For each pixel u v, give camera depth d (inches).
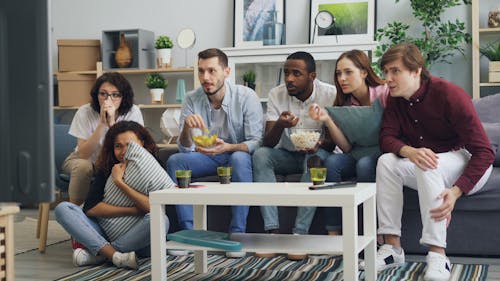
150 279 105.6
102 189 122.9
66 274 112.7
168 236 99.9
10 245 71.6
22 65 25.2
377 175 113.6
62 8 235.1
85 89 220.1
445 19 197.2
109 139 122.7
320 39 200.5
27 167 25.3
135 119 139.7
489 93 191.3
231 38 217.5
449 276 103.3
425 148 105.3
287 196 87.2
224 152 132.9
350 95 128.6
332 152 133.8
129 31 215.8
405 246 122.6
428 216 102.7
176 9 223.5
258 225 133.2
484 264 114.3
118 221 119.5
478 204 117.3
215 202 90.5
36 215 206.4
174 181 131.8
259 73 197.6
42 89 25.2
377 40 187.5
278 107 137.8
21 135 25.4
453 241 120.8
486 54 183.5
